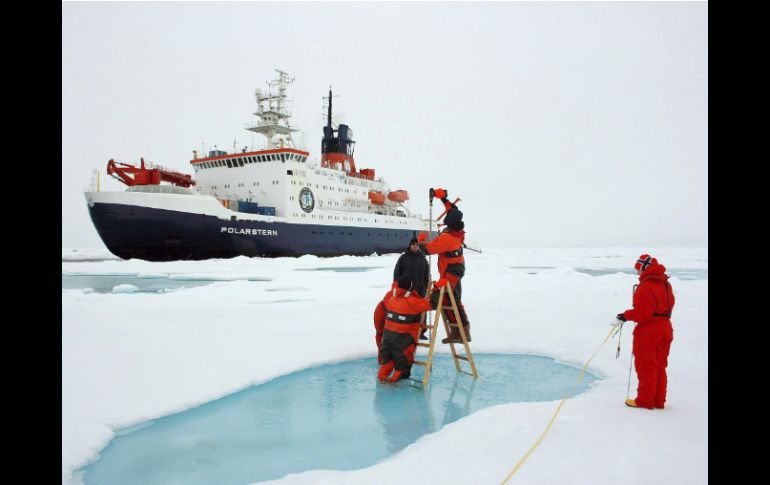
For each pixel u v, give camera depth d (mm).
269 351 6035
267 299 11766
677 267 34312
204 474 3061
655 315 3732
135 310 9297
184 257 29781
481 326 7855
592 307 9906
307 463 3211
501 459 2873
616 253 76625
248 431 3801
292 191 33719
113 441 3570
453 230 5496
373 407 4387
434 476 2691
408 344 5188
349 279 18094
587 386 4988
